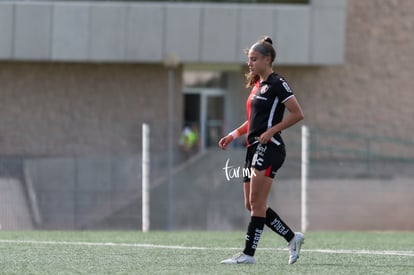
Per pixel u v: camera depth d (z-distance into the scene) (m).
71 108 106.06
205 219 77.62
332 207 79.69
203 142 84.12
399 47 108.88
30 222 72.31
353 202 80.00
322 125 108.25
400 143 103.25
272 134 27.89
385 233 57.00
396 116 108.44
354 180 81.00
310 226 79.25
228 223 77.38
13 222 71.44
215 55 102.94
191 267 28.83
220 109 110.56
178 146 83.62
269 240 41.75
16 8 101.38
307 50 103.50
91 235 46.16
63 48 102.00
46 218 73.25
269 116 28.30
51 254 32.88
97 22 101.94
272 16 102.88
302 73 108.06
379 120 108.50
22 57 102.00
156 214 76.56
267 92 28.27
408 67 108.88
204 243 39.31
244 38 102.94
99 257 31.91
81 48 102.19
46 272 27.45
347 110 108.56
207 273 27.19
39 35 101.88
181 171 78.88
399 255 34.09
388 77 108.94
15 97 105.62
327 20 103.44
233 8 102.56
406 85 108.81
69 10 101.75
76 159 75.31
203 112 110.50
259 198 28.78
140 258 31.61
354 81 108.75
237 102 109.50
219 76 110.50
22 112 105.69
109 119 106.31
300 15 103.06
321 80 108.25
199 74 110.44
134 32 102.25
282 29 103.12
